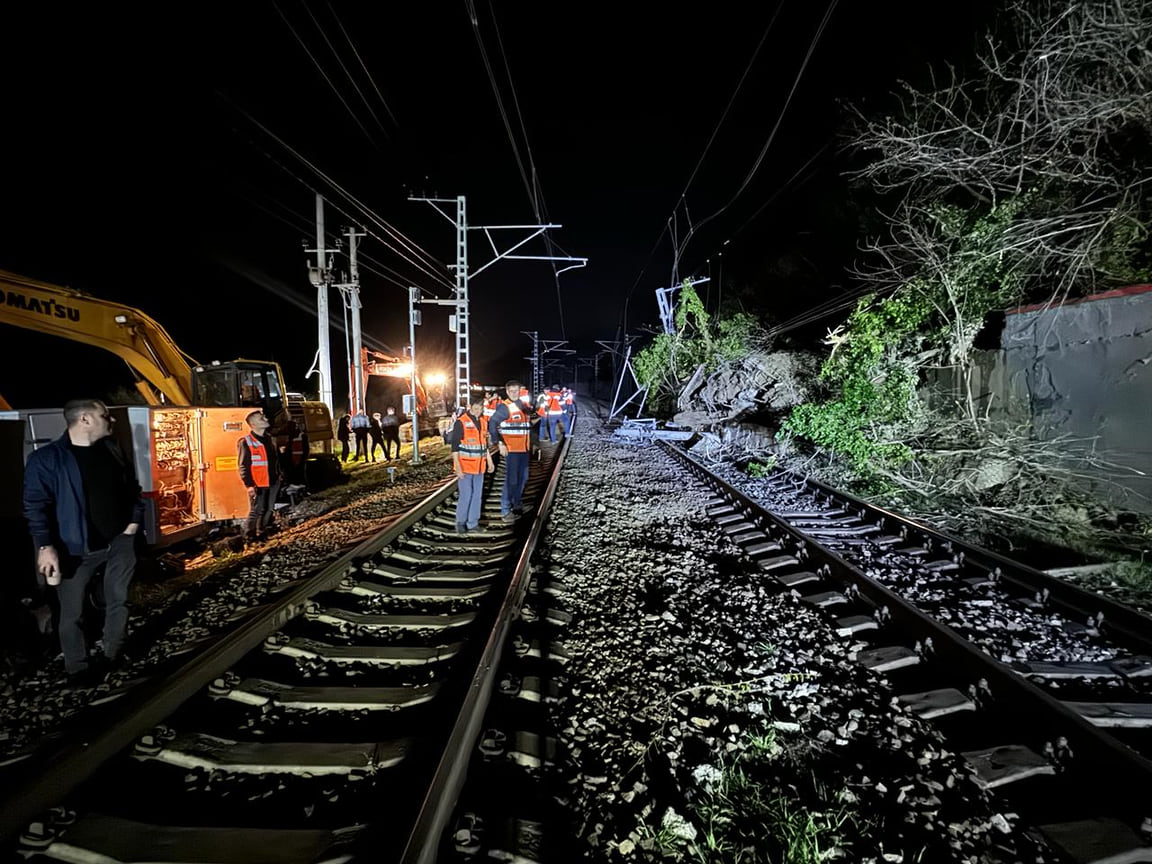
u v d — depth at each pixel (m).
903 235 12.61
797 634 4.53
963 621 4.79
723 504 9.32
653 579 5.77
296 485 11.17
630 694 3.63
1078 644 4.38
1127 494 7.70
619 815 2.64
